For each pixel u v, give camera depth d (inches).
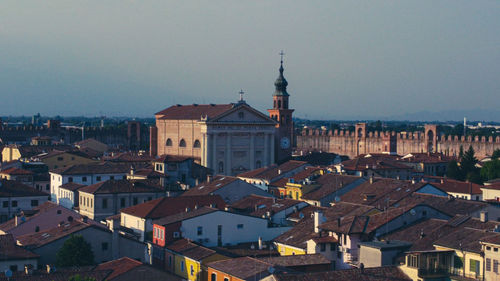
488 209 4985.2
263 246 4749.0
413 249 3821.4
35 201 6628.9
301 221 5118.1
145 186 6840.6
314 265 3870.6
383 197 5693.9
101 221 6053.2
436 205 5083.7
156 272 3774.6
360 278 3348.9
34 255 4343.0
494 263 3361.2
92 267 4030.5
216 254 4202.8
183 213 5029.5
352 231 4212.6
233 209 5748.0
